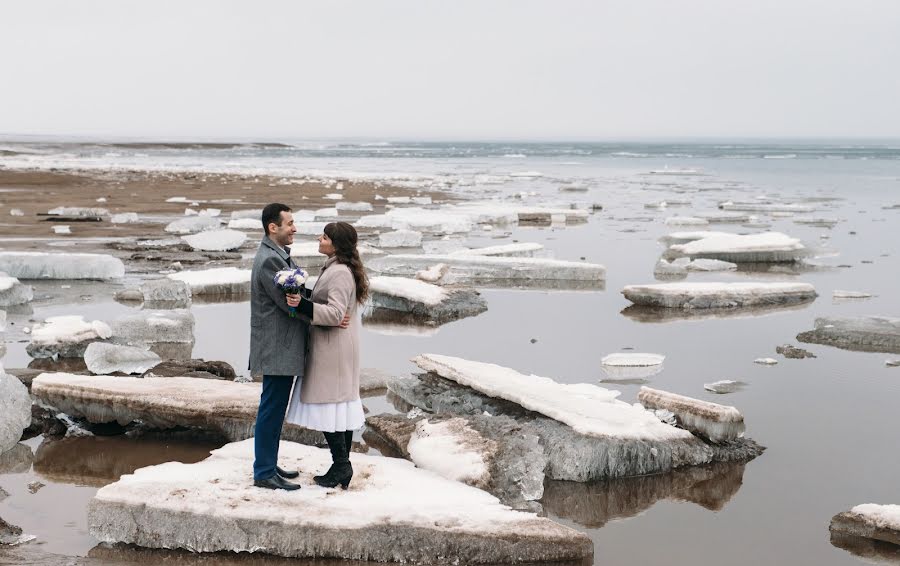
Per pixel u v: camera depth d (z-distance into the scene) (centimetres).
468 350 1048
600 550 533
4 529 533
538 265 1599
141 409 718
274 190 3738
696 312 1318
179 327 1070
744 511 593
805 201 3612
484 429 665
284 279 517
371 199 3381
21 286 1275
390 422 730
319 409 548
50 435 727
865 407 827
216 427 712
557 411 696
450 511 530
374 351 1037
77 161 6241
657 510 596
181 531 520
